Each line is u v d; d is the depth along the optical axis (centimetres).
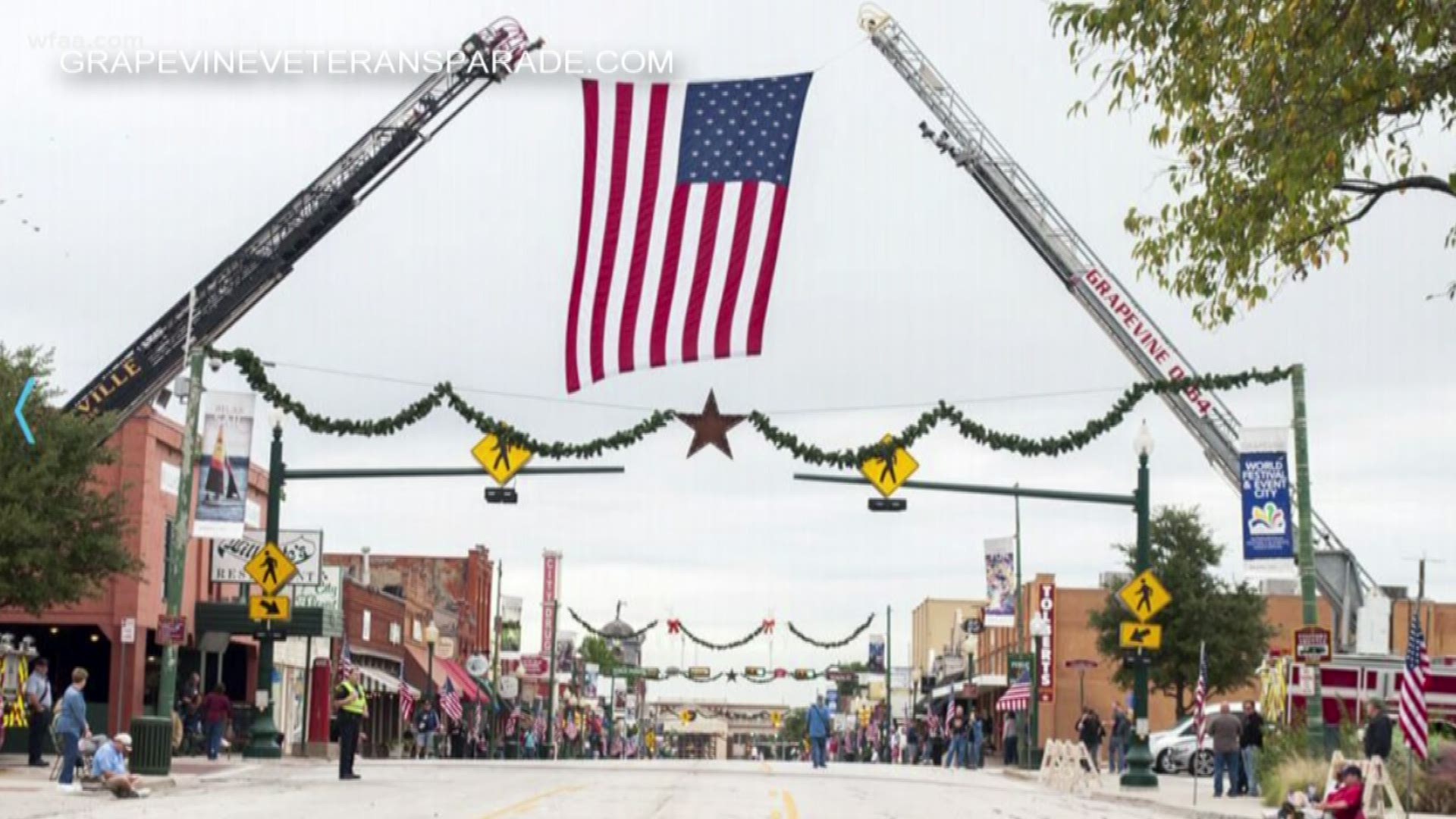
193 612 5456
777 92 3216
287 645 6412
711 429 3816
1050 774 4419
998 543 6600
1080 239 6162
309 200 5225
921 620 12569
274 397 3781
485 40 5231
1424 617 7212
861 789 3728
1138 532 4116
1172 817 3159
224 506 3747
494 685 9050
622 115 3231
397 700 7775
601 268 3241
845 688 13850
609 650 16112
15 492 3850
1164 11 1789
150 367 5156
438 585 9956
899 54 6325
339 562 9700
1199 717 3438
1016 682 7162
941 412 3850
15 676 3972
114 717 4931
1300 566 3603
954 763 6019
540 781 3691
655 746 19525
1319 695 3497
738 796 3198
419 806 2717
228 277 5206
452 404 3872
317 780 3619
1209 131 1819
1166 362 6009
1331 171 1750
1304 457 3594
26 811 2514
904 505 3875
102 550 4003
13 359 4028
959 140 6250
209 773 3712
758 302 3222
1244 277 1884
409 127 5247
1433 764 3253
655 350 3231
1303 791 3188
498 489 4019
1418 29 1686
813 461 3856
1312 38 1727
